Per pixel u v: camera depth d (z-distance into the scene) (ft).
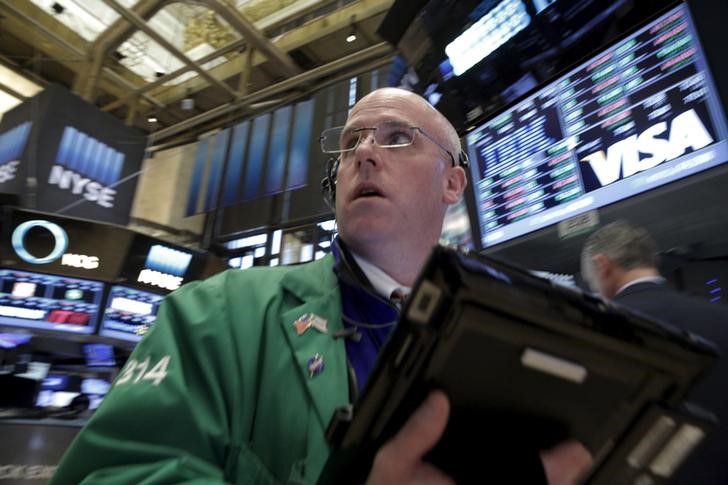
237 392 2.24
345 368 2.31
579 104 8.47
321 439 1.99
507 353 1.32
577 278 7.97
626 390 1.43
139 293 19.85
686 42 7.09
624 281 4.98
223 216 32.45
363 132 3.42
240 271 3.00
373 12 26.11
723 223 6.39
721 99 6.55
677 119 7.04
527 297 1.28
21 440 10.20
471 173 10.27
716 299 6.27
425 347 1.28
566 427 1.49
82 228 18.93
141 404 2.03
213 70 32.96
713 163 6.53
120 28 26.91
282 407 2.20
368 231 3.00
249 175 27.45
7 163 22.94
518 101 9.65
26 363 15.23
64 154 22.58
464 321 1.25
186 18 30.99
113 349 19.19
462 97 10.58
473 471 1.44
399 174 3.17
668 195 6.93
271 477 2.01
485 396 1.38
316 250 26.91
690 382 1.46
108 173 24.14
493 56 9.69
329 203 4.05
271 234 29.55
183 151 33.88
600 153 7.96
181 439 1.97
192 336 2.39
